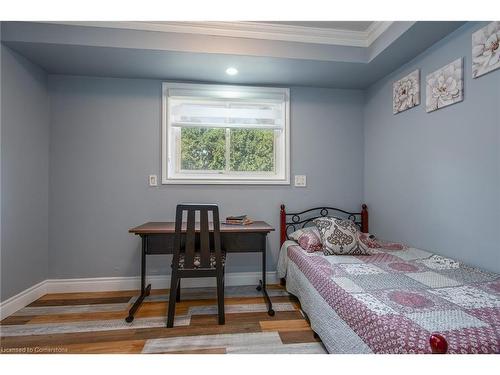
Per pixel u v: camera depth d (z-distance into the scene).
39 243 2.45
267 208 2.87
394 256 2.04
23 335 1.79
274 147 2.98
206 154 2.90
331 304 1.48
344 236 2.13
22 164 2.23
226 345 1.68
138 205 2.69
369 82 2.83
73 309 2.20
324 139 2.96
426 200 2.16
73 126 2.61
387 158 2.65
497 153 1.60
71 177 2.60
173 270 1.91
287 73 2.61
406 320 1.06
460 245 1.86
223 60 2.33
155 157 2.72
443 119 1.99
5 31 2.00
